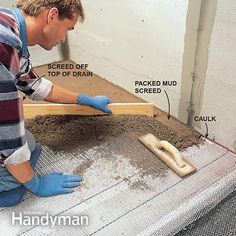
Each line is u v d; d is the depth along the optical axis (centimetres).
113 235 108
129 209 117
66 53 237
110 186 127
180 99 161
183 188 126
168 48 154
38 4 99
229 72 130
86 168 135
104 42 196
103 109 162
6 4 188
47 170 134
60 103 150
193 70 145
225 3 120
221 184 125
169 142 148
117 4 172
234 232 111
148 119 166
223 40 126
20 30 100
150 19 156
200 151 147
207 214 118
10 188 118
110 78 206
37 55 223
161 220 110
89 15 196
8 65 92
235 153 144
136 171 134
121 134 155
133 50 177
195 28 135
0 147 101
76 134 154
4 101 94
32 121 161
